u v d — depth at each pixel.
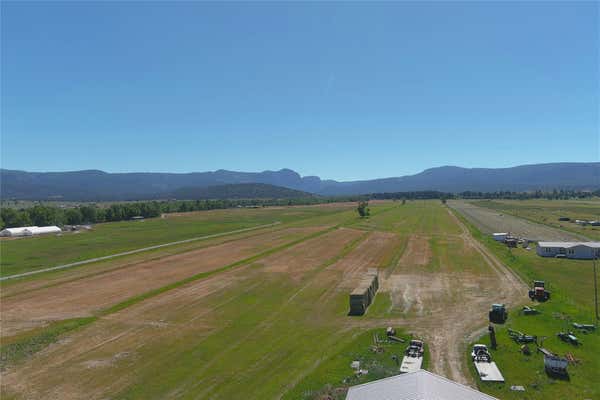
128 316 51.66
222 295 60.53
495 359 36.66
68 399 32.19
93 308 55.22
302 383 33.28
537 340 40.44
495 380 32.62
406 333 43.81
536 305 52.69
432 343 40.97
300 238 118.25
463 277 68.69
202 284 67.25
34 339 44.22
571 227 134.75
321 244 106.88
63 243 119.81
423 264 79.75
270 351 40.12
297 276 71.62
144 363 38.12
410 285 64.44
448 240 110.00
